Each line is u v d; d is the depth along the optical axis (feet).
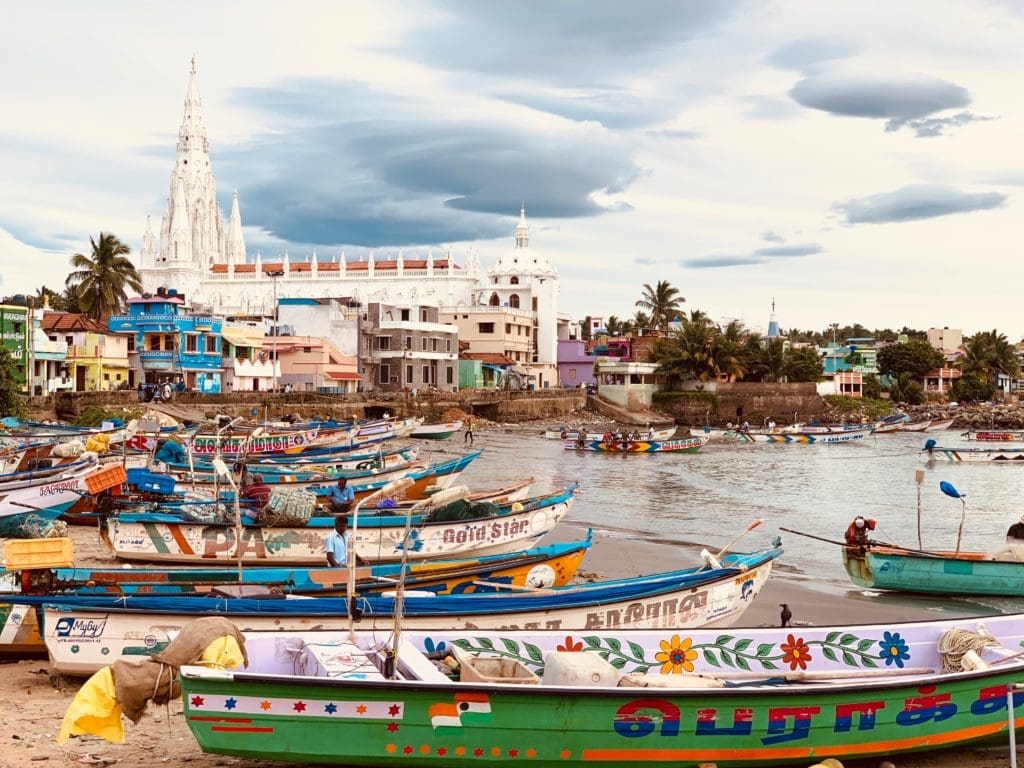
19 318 224.33
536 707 34.30
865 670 41.93
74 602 43.68
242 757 33.88
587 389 381.19
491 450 218.79
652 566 83.82
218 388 273.33
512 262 432.25
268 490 83.92
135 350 260.62
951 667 42.50
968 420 373.81
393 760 34.12
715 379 373.61
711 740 35.91
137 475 86.48
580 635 41.37
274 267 497.46
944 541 104.22
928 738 38.73
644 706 35.01
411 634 40.16
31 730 39.55
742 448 254.68
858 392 439.22
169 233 522.88
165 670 35.29
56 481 82.79
